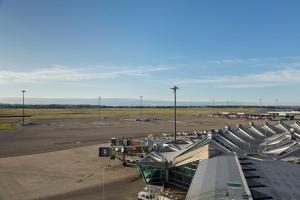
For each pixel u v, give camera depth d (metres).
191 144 57.97
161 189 51.09
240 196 26.20
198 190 28.89
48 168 67.44
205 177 32.72
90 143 102.62
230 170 34.88
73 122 182.50
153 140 87.12
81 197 48.88
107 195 49.81
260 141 67.19
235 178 31.50
